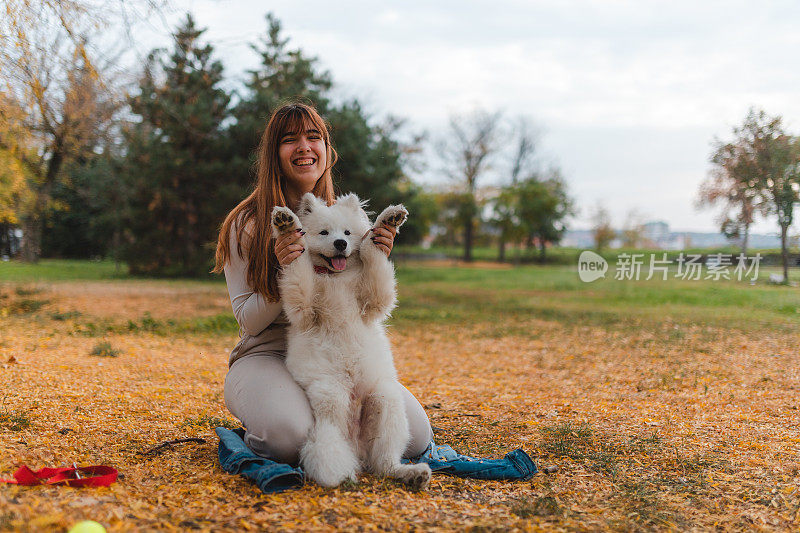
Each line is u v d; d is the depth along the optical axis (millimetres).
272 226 3389
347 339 3473
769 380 6766
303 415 3334
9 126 10156
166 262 27250
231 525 2621
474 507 3021
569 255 47656
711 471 3773
